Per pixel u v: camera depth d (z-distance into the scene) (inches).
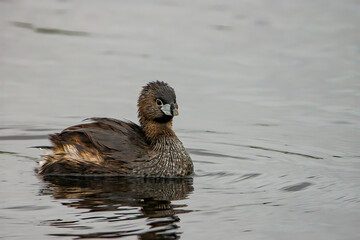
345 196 458.6
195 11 1024.2
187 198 449.7
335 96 718.5
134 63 812.0
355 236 390.0
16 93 709.9
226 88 741.3
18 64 798.5
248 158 554.6
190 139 604.1
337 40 896.3
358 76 775.7
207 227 397.4
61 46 868.6
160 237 378.9
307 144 590.6
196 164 541.0
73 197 446.3
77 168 500.7
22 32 912.9
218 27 948.0
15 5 1030.4
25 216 407.5
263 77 776.9
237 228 397.7
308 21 971.9
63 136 514.0
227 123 647.1
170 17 994.7
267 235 389.7
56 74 769.6
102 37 908.0
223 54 851.4
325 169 523.5
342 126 639.1
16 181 483.2
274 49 869.2
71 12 1008.9
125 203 435.5
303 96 721.0
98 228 388.8
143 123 529.3
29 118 642.2
